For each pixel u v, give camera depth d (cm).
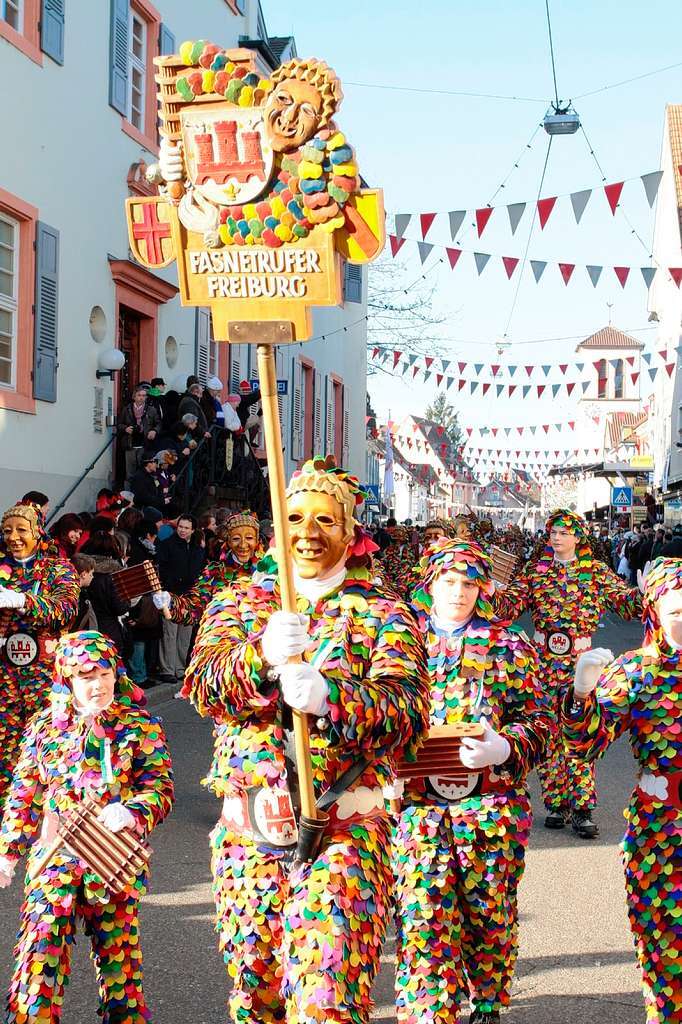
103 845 402
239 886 342
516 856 436
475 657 455
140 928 592
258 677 329
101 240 1753
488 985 434
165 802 420
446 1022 415
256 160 317
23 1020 383
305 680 309
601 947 574
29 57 1520
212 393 2009
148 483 1644
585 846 768
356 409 3650
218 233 321
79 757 420
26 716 712
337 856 329
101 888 401
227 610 357
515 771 434
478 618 462
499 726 450
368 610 348
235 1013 348
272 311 320
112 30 1778
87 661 419
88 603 950
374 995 517
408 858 429
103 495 1398
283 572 315
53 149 1598
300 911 323
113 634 957
